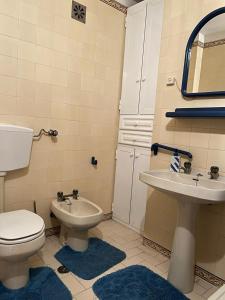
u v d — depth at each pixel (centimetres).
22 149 174
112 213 258
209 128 163
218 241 159
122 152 243
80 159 223
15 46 170
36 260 174
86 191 233
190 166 169
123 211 244
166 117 191
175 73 184
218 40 159
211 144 162
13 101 174
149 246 207
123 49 239
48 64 189
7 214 156
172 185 131
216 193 120
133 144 229
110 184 254
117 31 231
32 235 133
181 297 146
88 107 221
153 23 207
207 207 164
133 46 227
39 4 178
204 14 166
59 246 196
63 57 197
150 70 211
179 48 181
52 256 181
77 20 201
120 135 244
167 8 189
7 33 165
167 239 192
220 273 159
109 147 245
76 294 143
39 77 185
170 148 185
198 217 169
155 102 202
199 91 169
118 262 179
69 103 207
